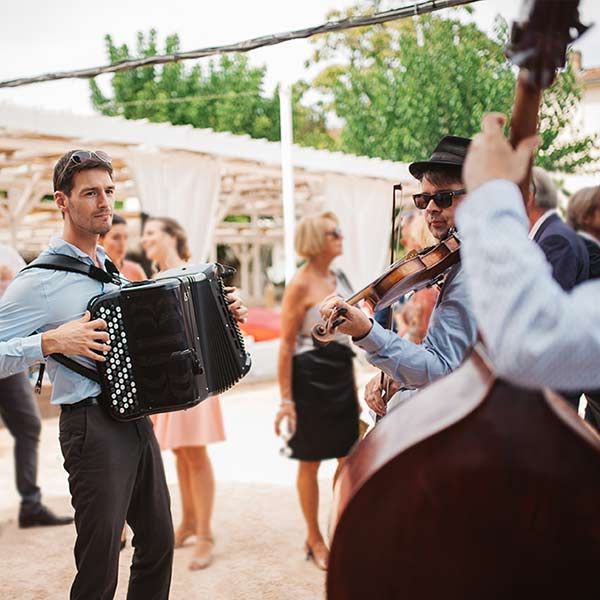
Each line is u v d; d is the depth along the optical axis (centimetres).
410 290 242
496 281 111
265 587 371
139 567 283
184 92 2509
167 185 784
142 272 483
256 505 495
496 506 127
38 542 442
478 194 117
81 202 267
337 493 145
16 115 675
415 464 129
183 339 260
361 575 134
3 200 1056
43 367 264
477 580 130
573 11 117
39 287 263
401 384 225
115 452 262
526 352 108
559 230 282
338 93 1223
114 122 734
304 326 390
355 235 955
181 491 428
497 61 841
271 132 2464
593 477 124
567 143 786
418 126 941
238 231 1748
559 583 127
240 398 910
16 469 470
